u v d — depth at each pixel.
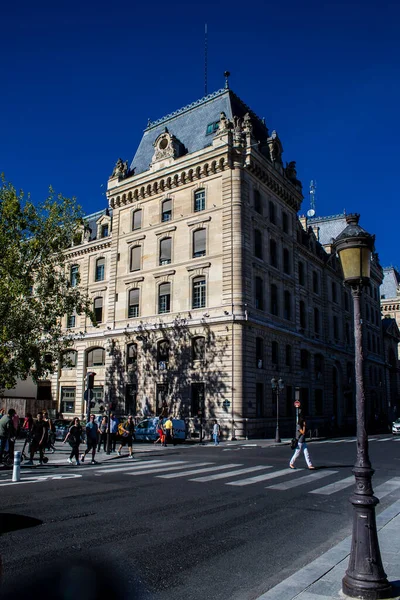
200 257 39.28
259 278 40.25
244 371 36.12
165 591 6.29
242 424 35.12
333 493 13.36
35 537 8.65
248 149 39.59
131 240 44.44
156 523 9.78
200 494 13.05
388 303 92.69
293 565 7.36
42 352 30.08
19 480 15.55
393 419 77.12
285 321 43.34
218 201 39.31
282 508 11.35
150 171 43.75
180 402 38.03
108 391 42.47
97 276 48.81
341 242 7.17
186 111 46.34
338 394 55.47
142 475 16.81
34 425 20.28
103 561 7.37
